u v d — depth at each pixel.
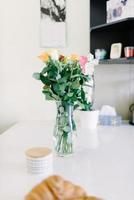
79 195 0.71
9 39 1.97
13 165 1.06
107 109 1.86
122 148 1.29
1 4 1.94
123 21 1.57
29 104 2.04
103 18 1.90
